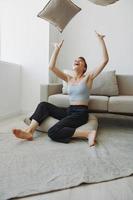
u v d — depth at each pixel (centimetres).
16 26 396
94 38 407
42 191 132
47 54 388
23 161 177
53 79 408
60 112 266
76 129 241
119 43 399
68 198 127
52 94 313
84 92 264
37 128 265
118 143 233
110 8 397
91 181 145
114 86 329
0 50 400
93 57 410
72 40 416
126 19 393
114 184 144
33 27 389
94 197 128
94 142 226
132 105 276
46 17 289
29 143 224
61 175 153
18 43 398
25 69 400
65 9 285
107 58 269
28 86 401
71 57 419
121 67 402
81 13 409
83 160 182
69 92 271
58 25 300
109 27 400
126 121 358
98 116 396
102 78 331
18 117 366
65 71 329
